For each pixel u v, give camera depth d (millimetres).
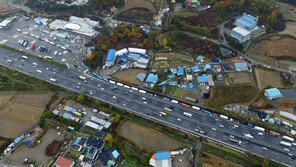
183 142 154125
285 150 144000
